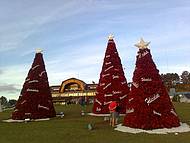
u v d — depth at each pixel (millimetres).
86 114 32312
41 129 21609
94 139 17250
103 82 31688
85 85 67250
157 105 20656
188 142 16078
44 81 29641
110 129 20891
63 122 25250
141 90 20938
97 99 31828
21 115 28297
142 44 22328
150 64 21797
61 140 17156
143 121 20328
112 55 32219
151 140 16734
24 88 29156
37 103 28672
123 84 31453
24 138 18250
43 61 30500
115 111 22781
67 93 66438
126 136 18109
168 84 73688
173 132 19344
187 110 34375
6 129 22578
